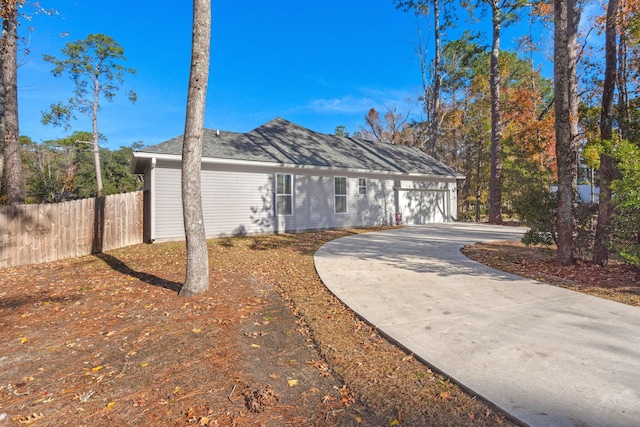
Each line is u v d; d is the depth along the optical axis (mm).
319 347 3406
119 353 3328
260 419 2285
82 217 9203
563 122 6875
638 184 5312
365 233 13195
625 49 8781
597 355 2982
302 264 7523
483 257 8008
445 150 31250
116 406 2463
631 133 7082
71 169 32438
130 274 6844
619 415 2133
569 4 11086
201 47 5141
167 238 10695
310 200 13852
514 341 3314
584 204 7402
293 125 17359
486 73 24750
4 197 9930
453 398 2457
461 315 4117
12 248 7965
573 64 11484
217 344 3508
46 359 3225
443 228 15227
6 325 4109
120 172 35156
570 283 5617
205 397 2557
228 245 10094
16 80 10109
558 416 2145
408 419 2258
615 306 4391
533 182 7879
